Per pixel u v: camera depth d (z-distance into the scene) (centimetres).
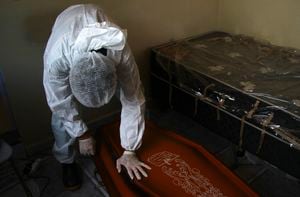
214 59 161
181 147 122
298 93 128
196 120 159
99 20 102
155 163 114
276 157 124
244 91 131
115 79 88
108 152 121
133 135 109
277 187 137
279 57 161
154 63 173
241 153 145
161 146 123
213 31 206
